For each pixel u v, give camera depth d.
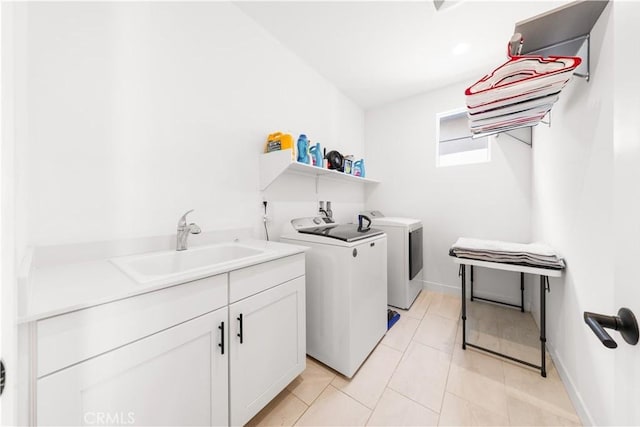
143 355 0.75
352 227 2.08
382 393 1.35
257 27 1.82
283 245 1.47
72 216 1.04
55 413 0.60
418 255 2.62
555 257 1.40
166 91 1.34
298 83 2.19
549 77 1.04
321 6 1.65
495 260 1.57
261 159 1.83
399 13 1.69
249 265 1.07
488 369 1.52
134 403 0.74
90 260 1.08
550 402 1.26
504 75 1.11
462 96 2.62
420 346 1.78
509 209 2.36
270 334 1.19
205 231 1.51
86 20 1.08
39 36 0.96
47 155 0.98
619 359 0.46
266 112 1.90
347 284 1.45
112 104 1.15
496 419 1.17
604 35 0.94
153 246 1.28
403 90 2.79
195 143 1.46
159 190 1.31
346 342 1.46
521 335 1.89
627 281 0.43
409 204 2.96
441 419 1.18
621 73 0.46
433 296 2.68
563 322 1.40
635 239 0.41
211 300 0.93
